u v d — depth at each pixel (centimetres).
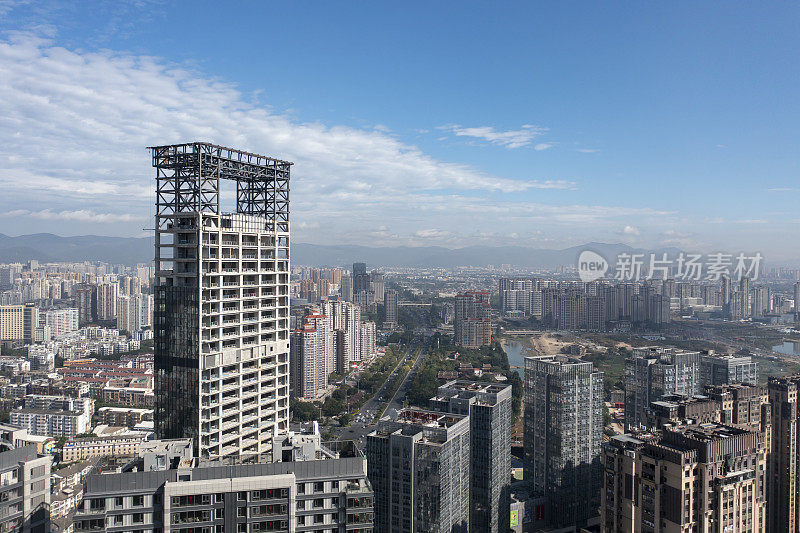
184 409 18988
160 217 19525
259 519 14350
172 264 19500
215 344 19300
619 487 18462
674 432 17912
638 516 17812
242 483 14288
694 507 16725
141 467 14750
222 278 19438
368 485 15125
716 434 17850
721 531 16825
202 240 18750
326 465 14988
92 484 13838
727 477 16838
